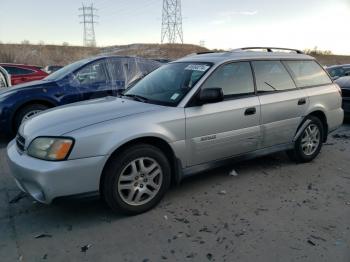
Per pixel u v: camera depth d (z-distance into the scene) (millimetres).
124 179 3418
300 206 3734
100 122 3361
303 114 4918
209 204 3789
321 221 3410
